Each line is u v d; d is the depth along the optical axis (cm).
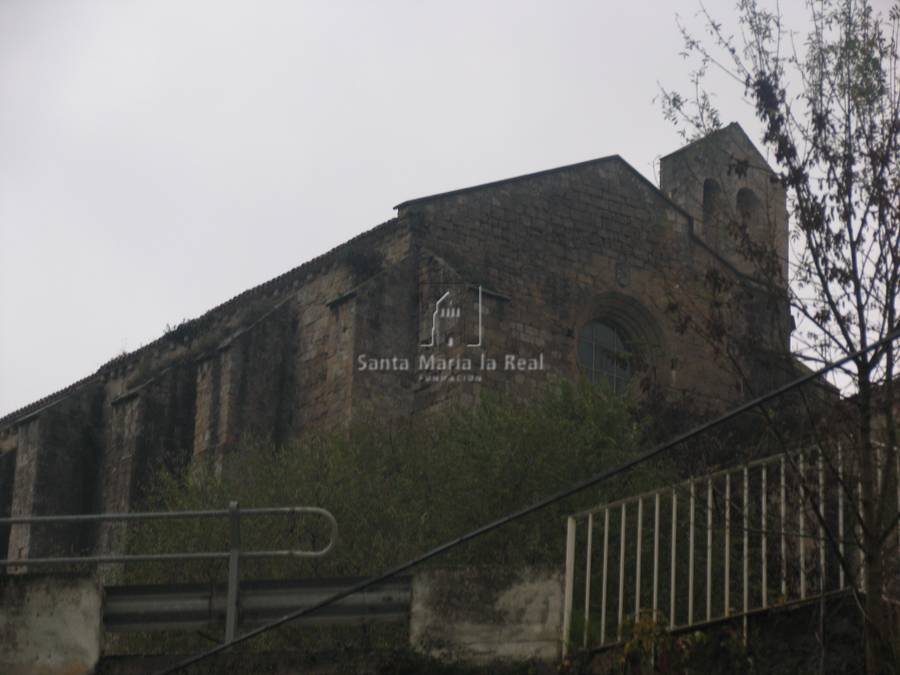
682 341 4409
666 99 1981
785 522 1572
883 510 1498
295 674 1536
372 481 3122
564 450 3052
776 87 1809
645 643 1479
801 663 1454
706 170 4488
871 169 1720
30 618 1545
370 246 4391
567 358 4256
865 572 1470
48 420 5172
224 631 1588
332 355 4181
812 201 1723
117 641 2206
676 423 3075
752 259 1809
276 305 4612
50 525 5050
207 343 4831
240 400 4406
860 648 1454
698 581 2073
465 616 1562
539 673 1529
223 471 3672
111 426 5178
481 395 3616
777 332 1773
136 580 2903
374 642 1789
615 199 4488
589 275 4375
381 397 4094
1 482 5447
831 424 1594
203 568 2859
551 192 4419
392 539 2825
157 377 4822
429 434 3438
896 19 1828
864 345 1600
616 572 2280
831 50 1814
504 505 2959
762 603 1514
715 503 1714
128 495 4681
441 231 4278
